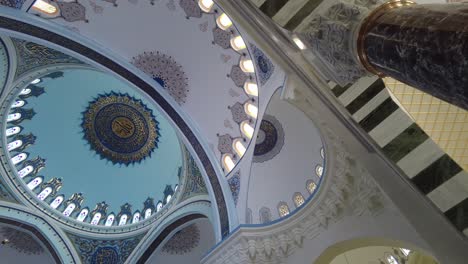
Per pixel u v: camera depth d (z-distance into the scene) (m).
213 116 9.58
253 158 8.62
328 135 5.84
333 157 6.30
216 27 8.60
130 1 8.84
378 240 5.93
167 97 9.82
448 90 2.02
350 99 3.68
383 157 3.48
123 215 13.33
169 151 13.08
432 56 2.00
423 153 3.23
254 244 7.27
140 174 13.70
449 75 1.93
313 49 3.18
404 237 5.41
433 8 2.18
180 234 11.89
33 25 8.39
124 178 13.77
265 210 8.15
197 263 12.05
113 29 9.23
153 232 11.50
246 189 8.47
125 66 9.52
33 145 12.34
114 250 11.77
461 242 2.94
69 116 12.91
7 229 11.37
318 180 7.56
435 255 3.39
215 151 9.52
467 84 1.85
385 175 3.52
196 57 9.31
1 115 10.48
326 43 2.95
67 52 9.05
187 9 8.68
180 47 9.36
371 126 3.52
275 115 8.12
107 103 12.98
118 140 13.44
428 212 3.18
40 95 11.80
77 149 13.30
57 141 12.91
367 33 2.56
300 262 6.86
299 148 7.96
